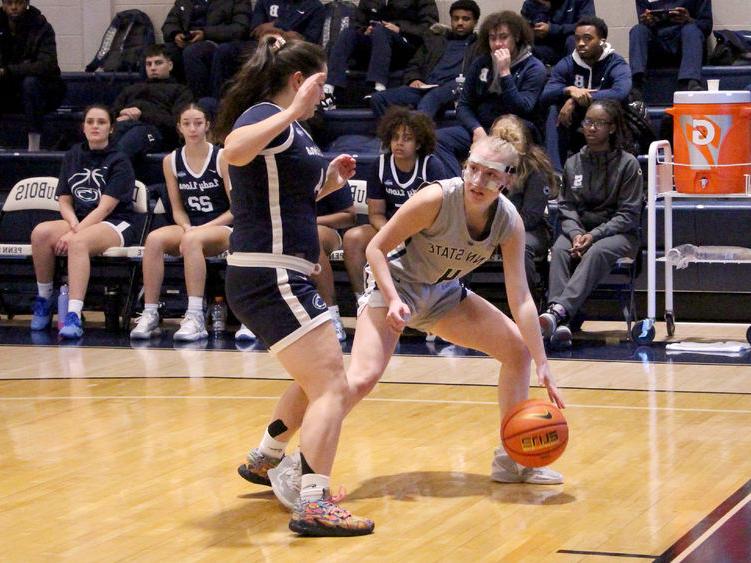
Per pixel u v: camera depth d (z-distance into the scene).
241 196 4.58
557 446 4.98
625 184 9.41
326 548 4.33
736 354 8.78
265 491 5.14
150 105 12.18
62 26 14.29
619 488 5.12
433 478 5.35
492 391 7.45
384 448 5.93
